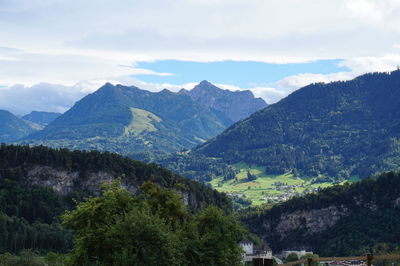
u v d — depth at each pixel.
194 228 95.19
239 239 102.31
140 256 81.88
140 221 83.38
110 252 85.12
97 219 91.56
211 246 92.56
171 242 84.50
